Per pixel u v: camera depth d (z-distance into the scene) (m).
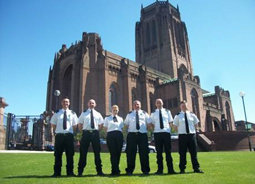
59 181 7.46
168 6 97.56
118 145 9.93
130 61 68.81
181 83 69.50
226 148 41.97
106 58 58.22
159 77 76.88
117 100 60.47
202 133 43.56
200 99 75.31
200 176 8.17
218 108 88.50
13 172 9.89
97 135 10.05
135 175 8.91
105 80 55.78
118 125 10.22
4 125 28.50
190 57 101.06
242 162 12.43
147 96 66.94
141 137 10.05
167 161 9.76
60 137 9.65
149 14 103.19
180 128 10.30
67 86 64.62
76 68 56.22
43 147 35.81
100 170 9.56
